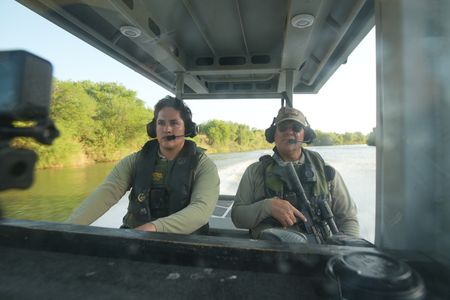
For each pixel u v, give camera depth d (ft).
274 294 1.65
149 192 5.91
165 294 1.67
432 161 1.50
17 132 1.06
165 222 4.76
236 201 6.85
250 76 10.53
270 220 5.83
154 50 7.93
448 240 1.45
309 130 7.27
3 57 1.03
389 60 1.72
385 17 1.75
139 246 2.02
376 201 1.83
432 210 1.51
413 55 1.57
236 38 8.63
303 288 1.69
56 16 6.26
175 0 6.77
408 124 1.61
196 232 5.69
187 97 11.49
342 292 1.40
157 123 6.18
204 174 6.04
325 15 6.73
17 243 2.20
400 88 1.64
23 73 1.01
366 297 1.31
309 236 4.80
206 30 8.18
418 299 1.29
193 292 1.69
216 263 1.91
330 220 5.46
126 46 8.32
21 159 1.03
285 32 6.80
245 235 7.52
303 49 7.50
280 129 6.58
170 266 1.95
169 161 6.09
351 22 6.39
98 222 8.60
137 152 6.61
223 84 11.39
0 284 1.77
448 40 1.45
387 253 1.64
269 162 6.80
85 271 1.91
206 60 9.68
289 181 5.98
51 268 1.94
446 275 1.44
